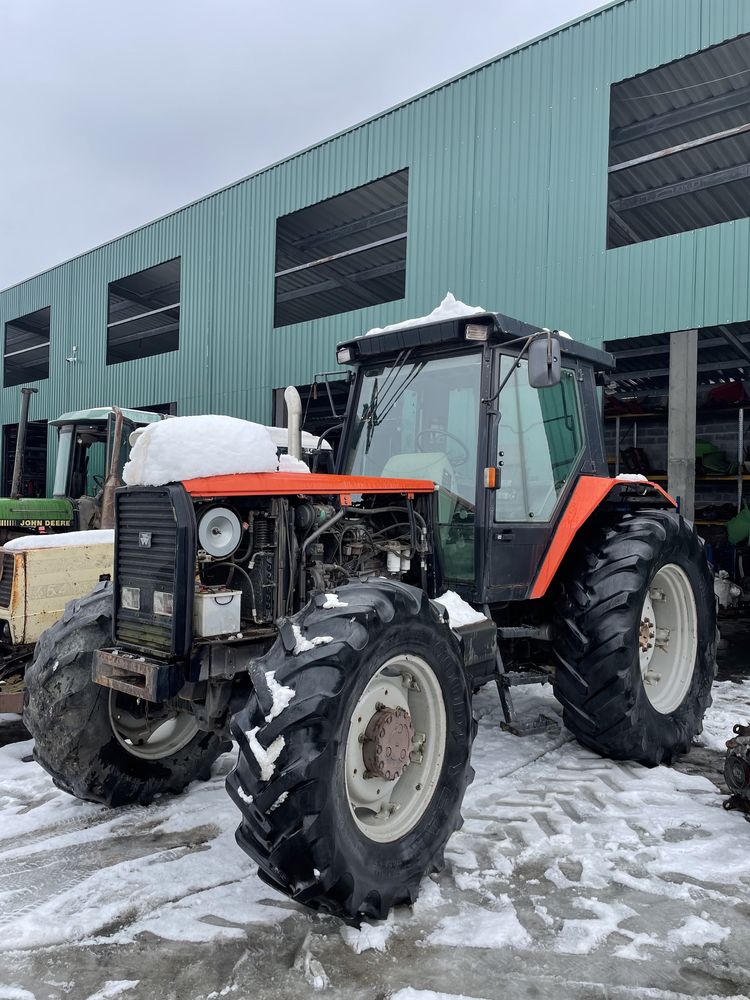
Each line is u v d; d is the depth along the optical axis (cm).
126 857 251
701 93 775
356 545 298
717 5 697
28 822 281
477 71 884
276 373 1155
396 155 971
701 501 1147
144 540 254
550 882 236
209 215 1276
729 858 252
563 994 180
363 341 378
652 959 195
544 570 353
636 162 748
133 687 244
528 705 444
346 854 200
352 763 219
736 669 589
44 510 595
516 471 350
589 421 404
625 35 759
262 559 262
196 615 243
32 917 209
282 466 301
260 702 205
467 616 309
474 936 203
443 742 242
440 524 349
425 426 362
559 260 805
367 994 179
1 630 404
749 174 779
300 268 1120
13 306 1858
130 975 186
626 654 332
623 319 757
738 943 202
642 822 281
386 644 221
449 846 260
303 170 1105
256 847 199
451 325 339
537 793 311
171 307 1363
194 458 247
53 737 275
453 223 902
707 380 1246
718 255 697
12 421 1855
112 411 604
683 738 366
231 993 180
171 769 303
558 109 810
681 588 387
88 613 285
